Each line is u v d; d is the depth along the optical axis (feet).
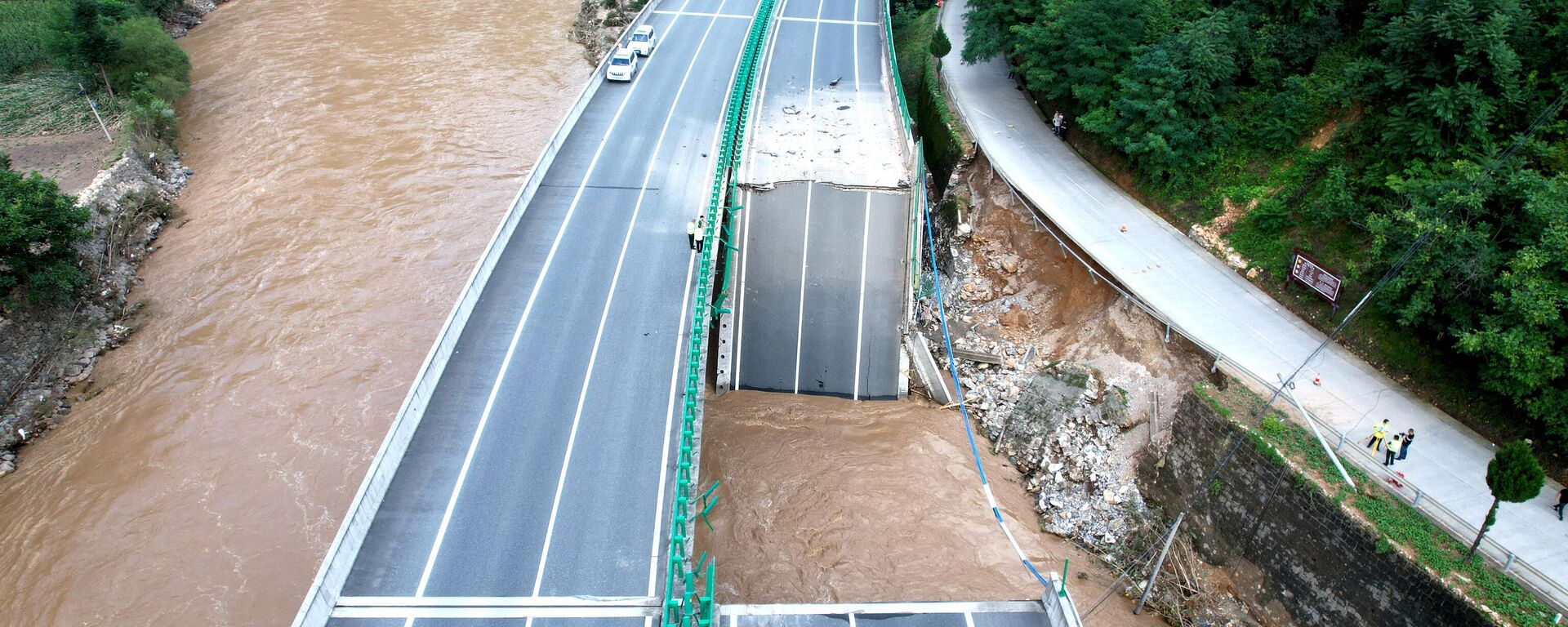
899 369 131.44
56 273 134.00
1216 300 118.62
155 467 114.93
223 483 112.27
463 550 78.43
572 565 77.77
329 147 188.44
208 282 149.18
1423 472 92.99
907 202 144.36
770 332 134.00
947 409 127.13
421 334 137.39
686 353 104.32
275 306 143.33
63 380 129.08
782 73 188.85
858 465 115.75
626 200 133.90
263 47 236.43
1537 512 88.38
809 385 130.93
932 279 145.07
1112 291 124.47
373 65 225.97
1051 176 148.46
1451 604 80.84
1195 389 106.32
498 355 101.81
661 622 73.10
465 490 84.33
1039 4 162.50
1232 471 99.66
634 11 247.91
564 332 106.01
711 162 146.10
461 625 72.02
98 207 155.33
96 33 193.77
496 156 186.19
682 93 172.24
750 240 139.95
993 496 111.86
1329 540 90.07
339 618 72.08
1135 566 102.32
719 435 120.78
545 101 209.26
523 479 85.92
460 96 211.00
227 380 128.98
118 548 103.76
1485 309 95.81
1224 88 136.36
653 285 115.24
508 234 122.21
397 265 152.87
